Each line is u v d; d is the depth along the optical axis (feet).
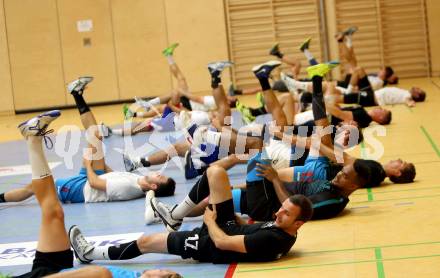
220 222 15.19
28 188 23.08
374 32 54.80
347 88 42.75
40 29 55.16
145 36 55.21
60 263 13.87
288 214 14.47
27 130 13.85
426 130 30.94
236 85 55.42
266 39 55.06
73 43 55.31
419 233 16.02
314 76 20.86
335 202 18.01
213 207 15.23
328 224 17.66
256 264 14.76
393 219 17.49
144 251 15.49
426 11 54.54
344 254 14.98
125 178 22.81
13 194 23.13
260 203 18.13
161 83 55.57
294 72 44.52
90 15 55.06
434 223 16.74
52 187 14.08
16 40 55.26
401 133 30.68
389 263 14.03
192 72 55.31
